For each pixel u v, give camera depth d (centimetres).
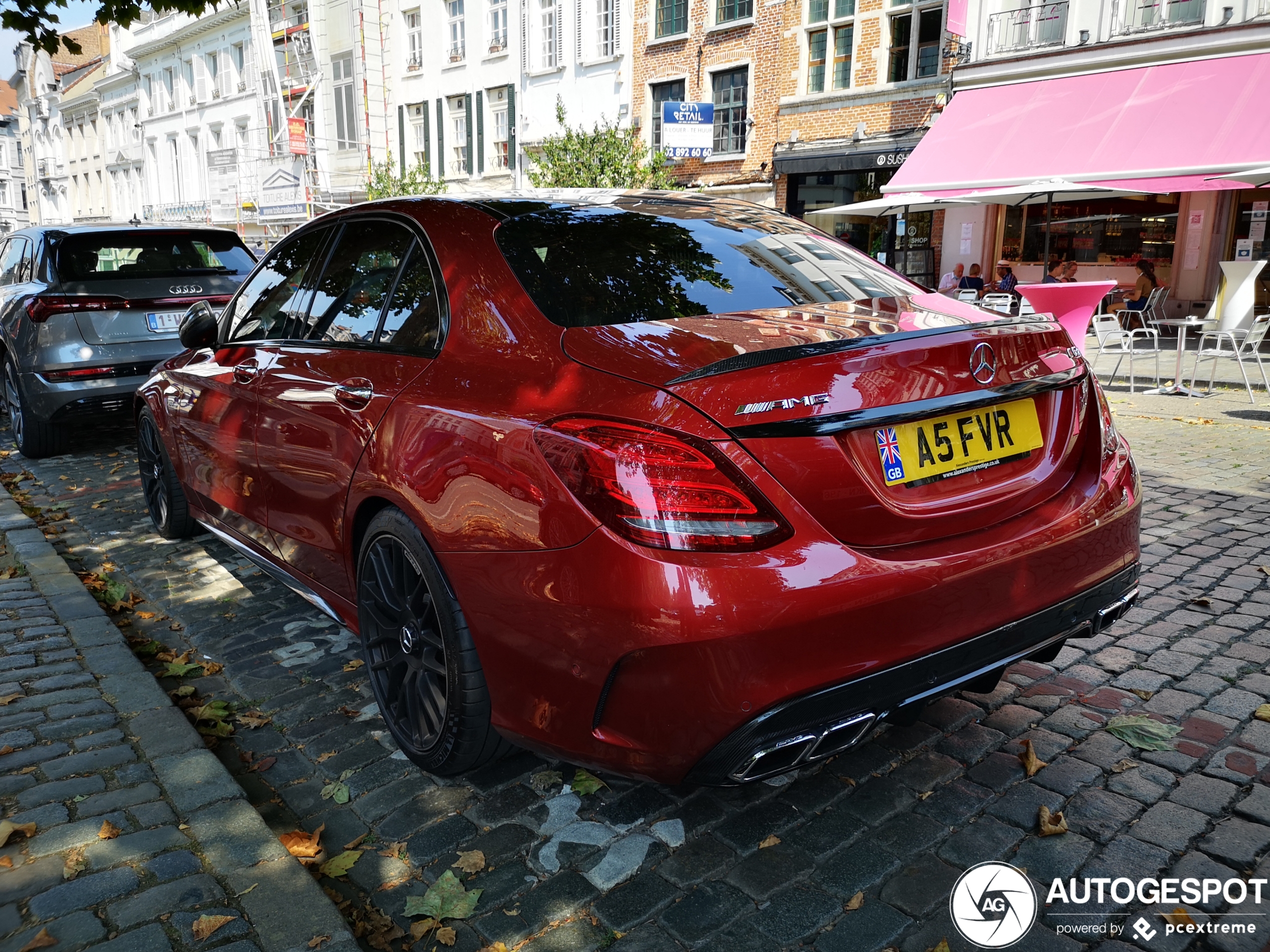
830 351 194
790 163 1950
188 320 366
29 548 447
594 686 192
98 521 524
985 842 222
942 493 206
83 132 5566
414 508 230
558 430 197
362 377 266
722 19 2041
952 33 1706
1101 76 1551
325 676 329
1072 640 335
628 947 193
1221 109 1368
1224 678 302
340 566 285
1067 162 1467
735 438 182
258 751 280
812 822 232
